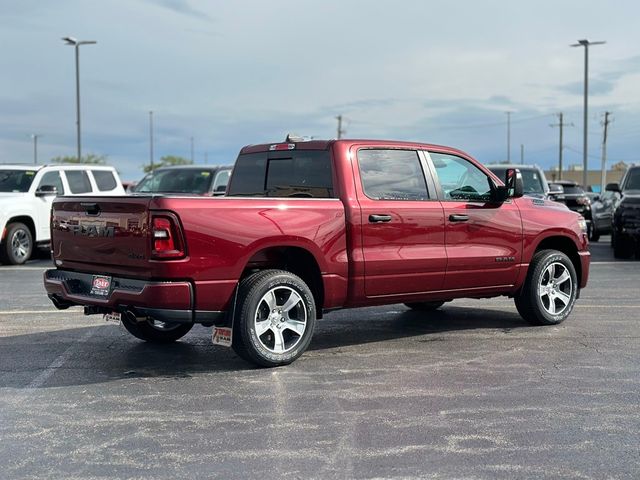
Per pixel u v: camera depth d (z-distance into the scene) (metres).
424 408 5.23
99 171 17.09
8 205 15.05
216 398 5.49
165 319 5.85
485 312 9.37
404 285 7.07
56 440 4.59
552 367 6.40
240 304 6.12
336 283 6.62
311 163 7.05
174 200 5.78
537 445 4.49
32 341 7.57
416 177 7.23
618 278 12.76
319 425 4.87
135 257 5.94
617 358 6.73
